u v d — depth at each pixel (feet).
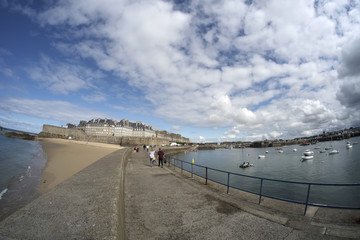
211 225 12.51
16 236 6.36
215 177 88.28
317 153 230.27
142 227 12.26
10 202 26.16
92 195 11.10
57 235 6.52
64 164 59.31
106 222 7.63
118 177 16.39
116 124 375.86
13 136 206.80
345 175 92.84
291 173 104.47
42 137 243.81
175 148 274.36
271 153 278.26
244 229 11.93
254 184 76.69
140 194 19.36
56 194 11.25
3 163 55.98
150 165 44.70
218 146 531.09
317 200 54.95
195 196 18.67
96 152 109.70
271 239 10.73
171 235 11.32
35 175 42.65
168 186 22.76
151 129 473.67
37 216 8.02
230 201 17.11
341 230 11.32
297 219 13.16
